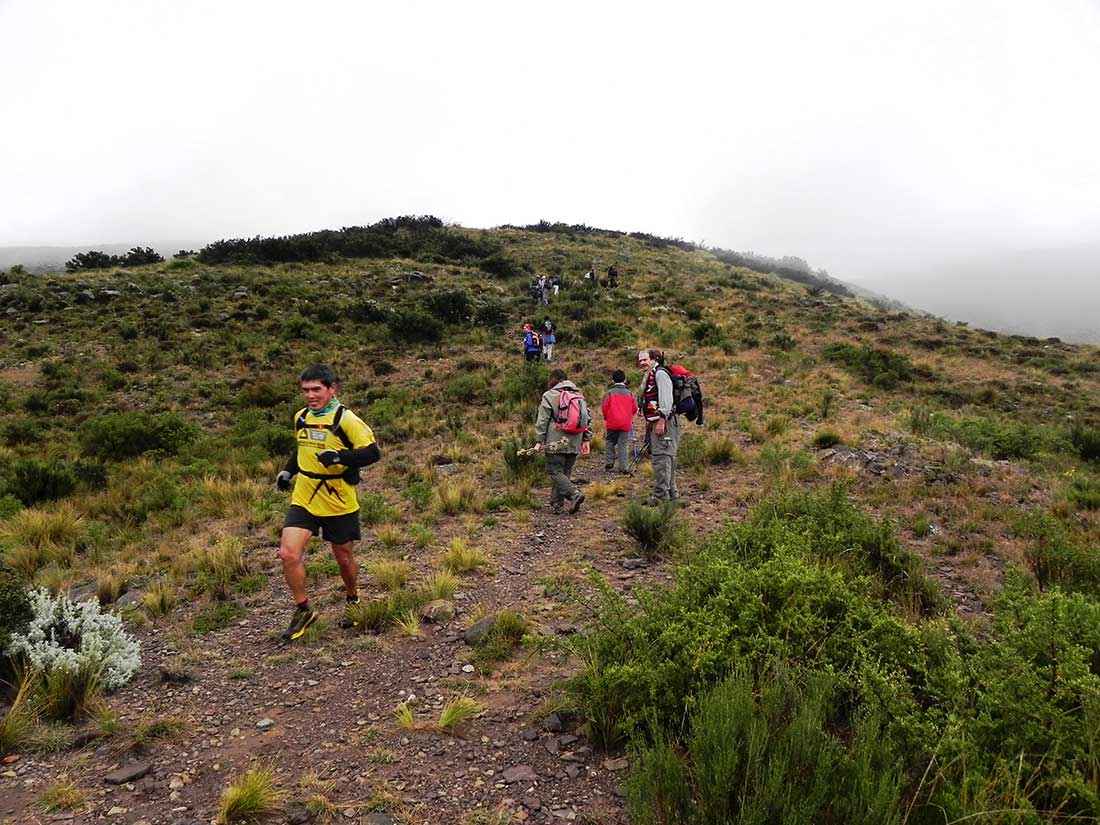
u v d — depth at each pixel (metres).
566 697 3.11
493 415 12.95
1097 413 15.36
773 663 2.66
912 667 2.74
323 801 2.49
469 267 37.03
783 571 3.35
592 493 7.62
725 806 1.99
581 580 5.04
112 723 3.04
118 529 7.10
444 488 7.68
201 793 2.60
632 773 2.22
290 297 26.05
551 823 2.33
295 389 15.85
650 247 53.94
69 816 2.44
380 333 21.77
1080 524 6.19
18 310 22.09
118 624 3.98
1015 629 2.71
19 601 3.65
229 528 6.95
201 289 26.66
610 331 22.34
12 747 2.92
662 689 2.77
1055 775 2.02
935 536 5.88
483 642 3.95
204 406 14.87
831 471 7.80
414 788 2.58
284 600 4.94
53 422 13.17
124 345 19.16
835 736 2.54
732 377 15.61
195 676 3.69
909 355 20.61
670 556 5.52
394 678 3.60
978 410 14.80
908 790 2.09
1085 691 2.21
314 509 4.16
